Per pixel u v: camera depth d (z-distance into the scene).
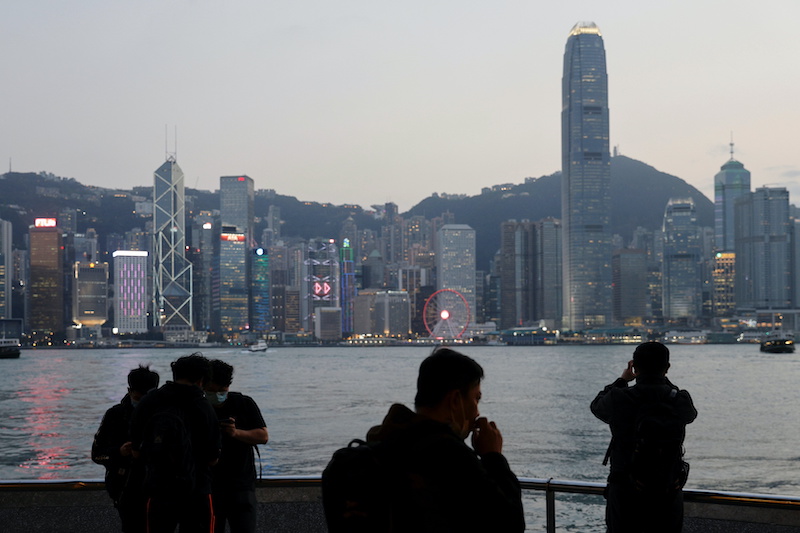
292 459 44.62
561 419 69.56
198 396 5.81
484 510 3.19
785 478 39.41
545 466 43.25
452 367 3.43
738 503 5.55
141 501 5.89
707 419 71.50
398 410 3.42
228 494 6.30
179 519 5.58
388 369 197.25
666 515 5.21
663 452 5.15
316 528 6.58
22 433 58.16
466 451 3.24
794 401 91.56
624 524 5.36
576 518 5.81
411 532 3.21
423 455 3.21
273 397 100.12
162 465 5.53
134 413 5.82
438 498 3.19
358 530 3.15
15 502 6.70
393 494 3.22
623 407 5.41
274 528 6.62
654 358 5.49
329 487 3.25
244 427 6.45
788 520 5.41
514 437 56.38
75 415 73.56
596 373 165.62
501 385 124.31
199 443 5.73
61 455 46.16
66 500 6.71
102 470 40.38
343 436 55.88
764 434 58.56
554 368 193.88
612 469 5.49
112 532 6.69
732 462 44.56
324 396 101.81
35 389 115.56
